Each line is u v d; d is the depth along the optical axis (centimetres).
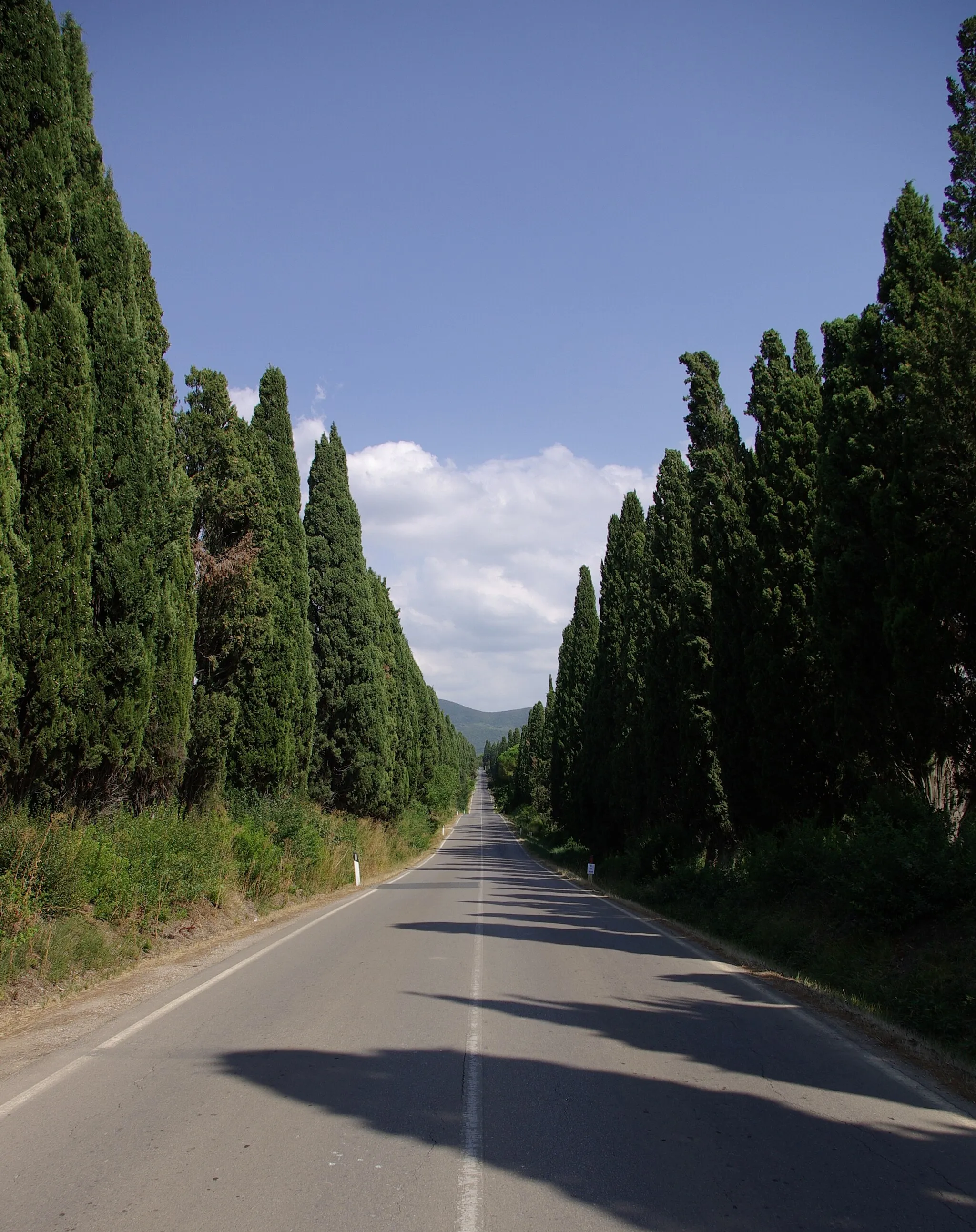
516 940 1408
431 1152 500
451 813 11050
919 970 916
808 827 1513
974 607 1084
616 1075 653
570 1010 877
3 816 1089
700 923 1686
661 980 1066
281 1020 823
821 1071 670
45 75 1170
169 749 1503
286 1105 580
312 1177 464
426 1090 612
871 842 1162
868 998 930
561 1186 455
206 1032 777
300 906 1977
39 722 1113
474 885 2831
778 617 1627
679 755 2278
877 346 1343
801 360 1875
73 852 1148
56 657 1114
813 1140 524
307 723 2489
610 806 3434
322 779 3114
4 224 1052
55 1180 461
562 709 5203
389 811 4016
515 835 8412
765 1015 865
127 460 1305
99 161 1396
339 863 2620
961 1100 604
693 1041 757
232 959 1194
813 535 1466
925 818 1143
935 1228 412
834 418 1359
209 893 1565
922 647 1113
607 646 3716
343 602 3128
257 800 2208
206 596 1805
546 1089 617
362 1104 581
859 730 1300
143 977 1060
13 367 988
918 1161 491
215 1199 438
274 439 2445
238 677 2189
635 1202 437
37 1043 748
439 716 8512
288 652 2241
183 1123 546
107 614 1277
